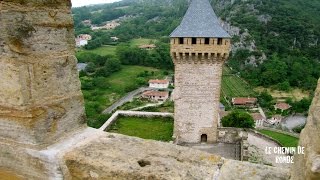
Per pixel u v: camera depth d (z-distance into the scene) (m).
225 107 59.12
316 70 68.50
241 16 88.88
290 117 57.59
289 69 70.50
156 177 3.18
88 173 3.42
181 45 20.70
